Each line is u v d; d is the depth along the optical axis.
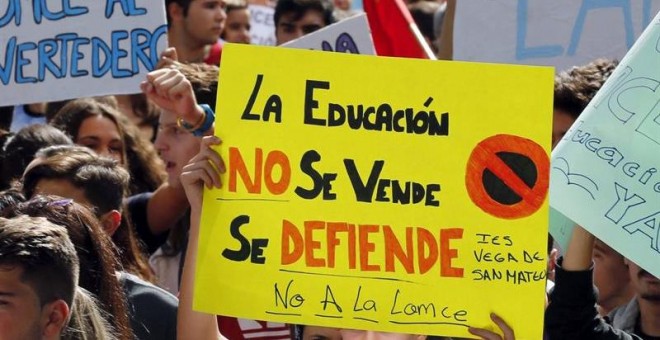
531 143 4.58
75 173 5.93
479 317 4.57
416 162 4.62
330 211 4.62
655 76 4.77
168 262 7.14
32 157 7.29
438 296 4.58
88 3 7.41
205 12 10.07
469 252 4.59
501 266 4.57
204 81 6.77
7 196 5.77
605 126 4.74
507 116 4.60
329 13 10.52
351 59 4.65
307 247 4.61
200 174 4.62
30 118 9.52
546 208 4.57
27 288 4.10
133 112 10.01
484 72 4.61
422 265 4.59
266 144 4.64
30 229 4.16
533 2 7.38
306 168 4.63
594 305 4.80
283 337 6.36
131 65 7.38
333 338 4.92
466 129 4.62
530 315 4.55
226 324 6.31
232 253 4.61
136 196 7.21
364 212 4.62
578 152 4.73
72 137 8.14
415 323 4.58
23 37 7.49
